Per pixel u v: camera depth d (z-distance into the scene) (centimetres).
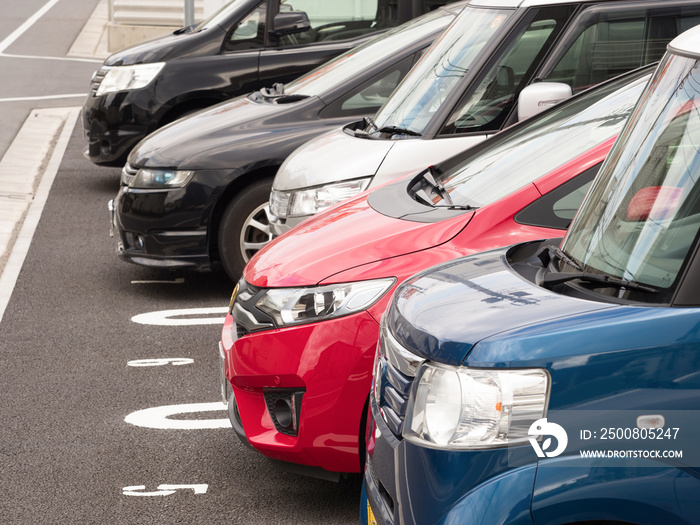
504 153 484
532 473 243
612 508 241
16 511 451
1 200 1182
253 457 507
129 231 786
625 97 481
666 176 285
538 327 254
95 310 777
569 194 412
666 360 242
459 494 251
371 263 407
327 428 399
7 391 604
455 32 702
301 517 441
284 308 411
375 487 298
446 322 272
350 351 394
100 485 477
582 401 244
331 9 1123
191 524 436
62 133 1627
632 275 271
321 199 628
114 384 614
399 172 616
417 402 268
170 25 2630
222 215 773
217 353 672
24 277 873
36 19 3472
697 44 303
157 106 1133
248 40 1137
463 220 413
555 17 657
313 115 787
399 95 692
